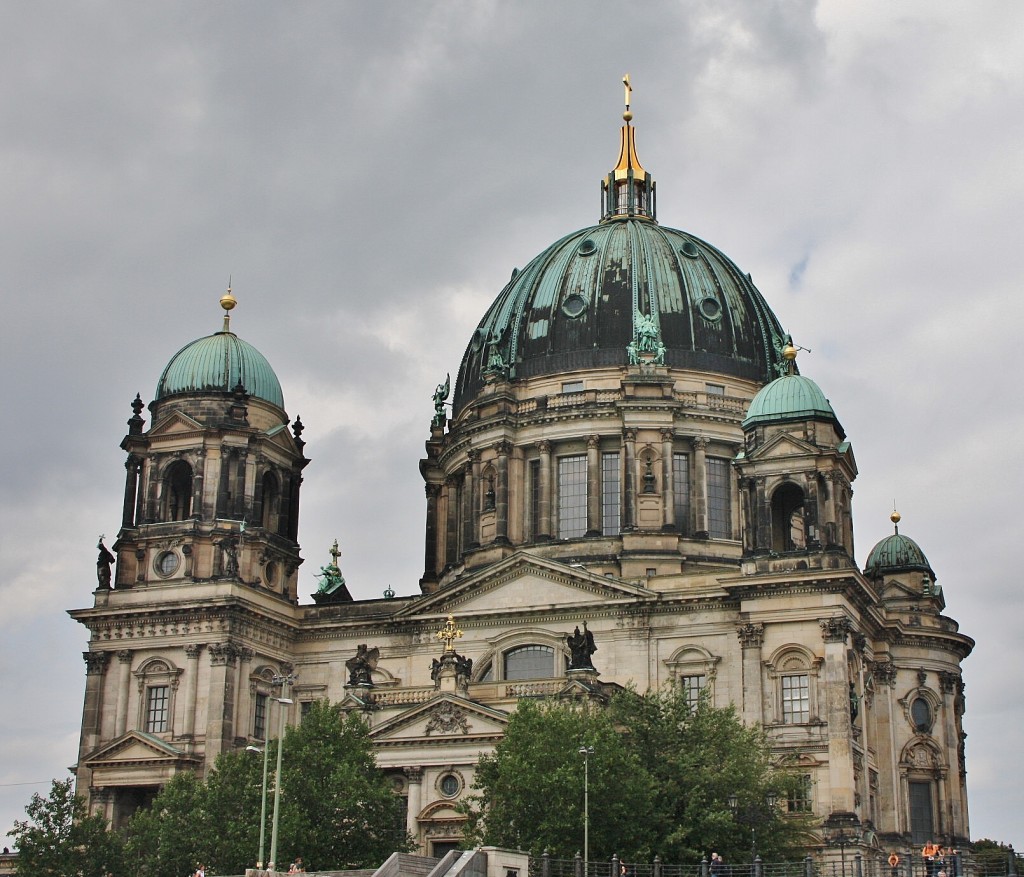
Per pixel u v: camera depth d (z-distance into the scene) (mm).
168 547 140125
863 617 132500
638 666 132000
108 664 138875
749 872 99438
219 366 145750
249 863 109375
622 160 175500
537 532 148625
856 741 125000
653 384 148625
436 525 163375
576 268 159750
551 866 96438
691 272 159000
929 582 156000
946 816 139875
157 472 143125
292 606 145125
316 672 143625
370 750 122250
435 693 128250
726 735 113250
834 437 131875
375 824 114750
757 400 133875
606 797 105312
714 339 154875
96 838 117812
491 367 155875
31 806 119125
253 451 143875
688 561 143250
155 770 132125
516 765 107188
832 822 118688
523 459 151750
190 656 135750
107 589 140125
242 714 136625
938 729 142125
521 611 136375
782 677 124812
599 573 139000
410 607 140875
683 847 105688
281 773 110875
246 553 140750
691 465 148500
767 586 125938
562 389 153375
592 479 147375
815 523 127562
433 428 167000
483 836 108188
